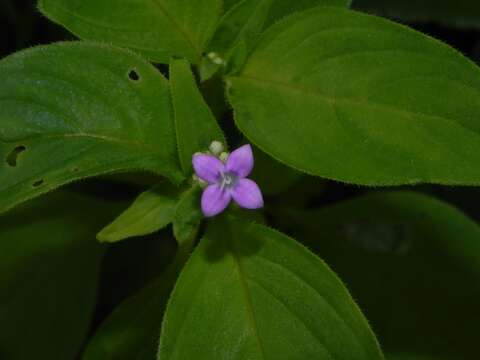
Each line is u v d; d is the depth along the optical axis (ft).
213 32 0.69
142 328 0.70
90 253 0.75
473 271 0.74
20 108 0.65
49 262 0.75
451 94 0.64
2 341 0.73
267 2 0.68
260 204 0.61
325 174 0.63
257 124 0.66
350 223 0.80
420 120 0.64
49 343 0.73
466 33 0.88
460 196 0.85
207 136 0.64
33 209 0.76
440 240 0.75
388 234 0.79
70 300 0.74
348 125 0.65
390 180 0.63
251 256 0.64
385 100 0.65
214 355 0.62
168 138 0.66
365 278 0.75
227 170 0.61
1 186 0.63
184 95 0.64
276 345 0.62
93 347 0.69
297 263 0.63
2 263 0.74
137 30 0.69
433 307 0.74
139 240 0.83
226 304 0.63
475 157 0.63
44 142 0.65
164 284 0.68
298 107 0.66
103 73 0.65
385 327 0.73
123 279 0.83
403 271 0.75
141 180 0.73
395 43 0.65
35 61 0.65
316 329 0.62
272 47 0.67
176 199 0.65
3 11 0.88
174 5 0.69
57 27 0.87
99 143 0.65
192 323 0.62
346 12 0.66
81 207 0.76
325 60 0.66
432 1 0.85
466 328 0.73
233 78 0.67
